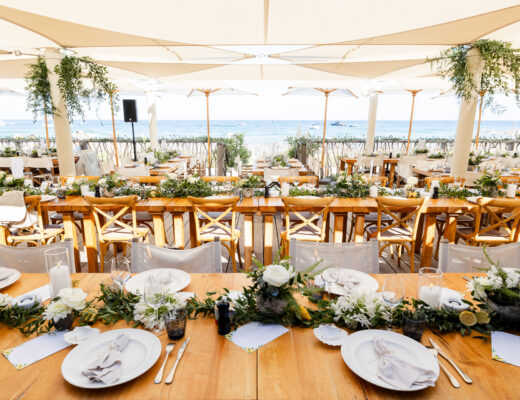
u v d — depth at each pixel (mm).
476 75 4805
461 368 1176
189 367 1159
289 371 1145
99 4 3406
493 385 1094
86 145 11227
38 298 1585
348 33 4457
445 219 4098
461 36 4484
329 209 3549
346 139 11312
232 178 4852
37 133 40750
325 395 1038
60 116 5242
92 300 1507
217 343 1298
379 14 3727
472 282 1479
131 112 8039
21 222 3494
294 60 5902
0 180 3977
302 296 1665
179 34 4484
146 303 1385
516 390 1072
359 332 1317
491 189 4094
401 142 11703
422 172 6914
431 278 1461
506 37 4586
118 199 3330
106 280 1560
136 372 1090
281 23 4066
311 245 2121
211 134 41906
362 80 8258
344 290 1647
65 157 5410
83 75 5613
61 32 4336
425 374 1091
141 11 3623
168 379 1090
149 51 5348
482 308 1509
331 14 3738
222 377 1112
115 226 3816
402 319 1376
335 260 2111
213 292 1558
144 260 2105
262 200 3834
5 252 2090
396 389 1030
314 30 4336
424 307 1451
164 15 3760
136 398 1020
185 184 4023
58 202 3633
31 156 8477
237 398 1023
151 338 1277
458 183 4328
